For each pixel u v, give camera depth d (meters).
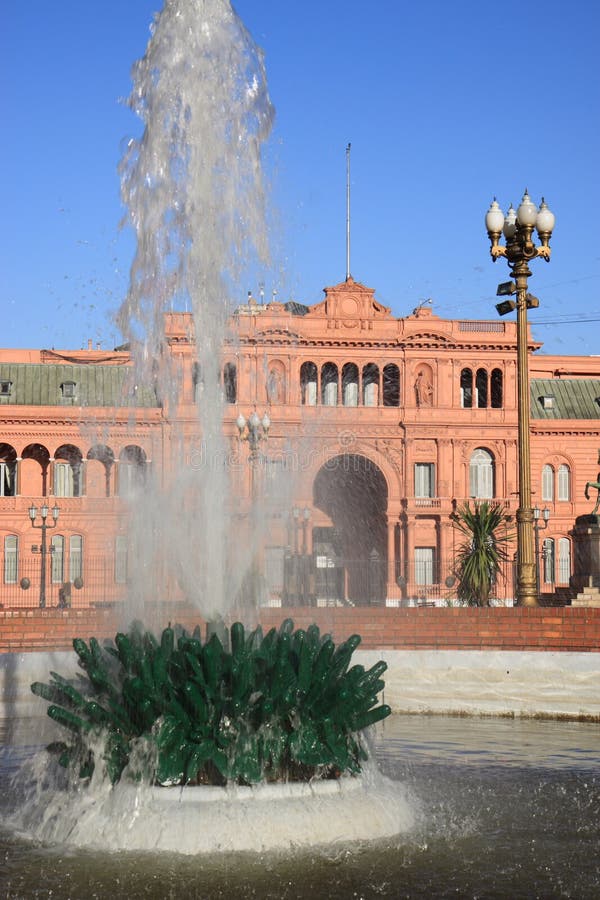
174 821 11.71
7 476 92.62
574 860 11.84
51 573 83.62
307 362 92.50
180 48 16.75
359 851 11.84
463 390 97.19
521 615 32.41
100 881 10.80
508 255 32.03
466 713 25.16
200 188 16.86
